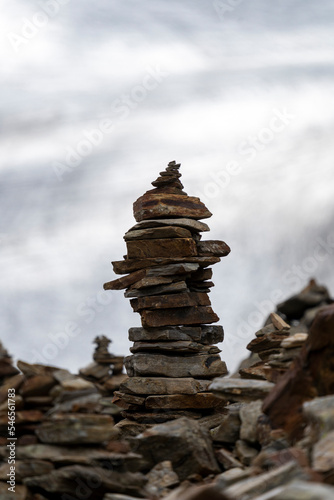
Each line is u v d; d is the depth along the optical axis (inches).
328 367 243.6
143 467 272.4
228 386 280.5
